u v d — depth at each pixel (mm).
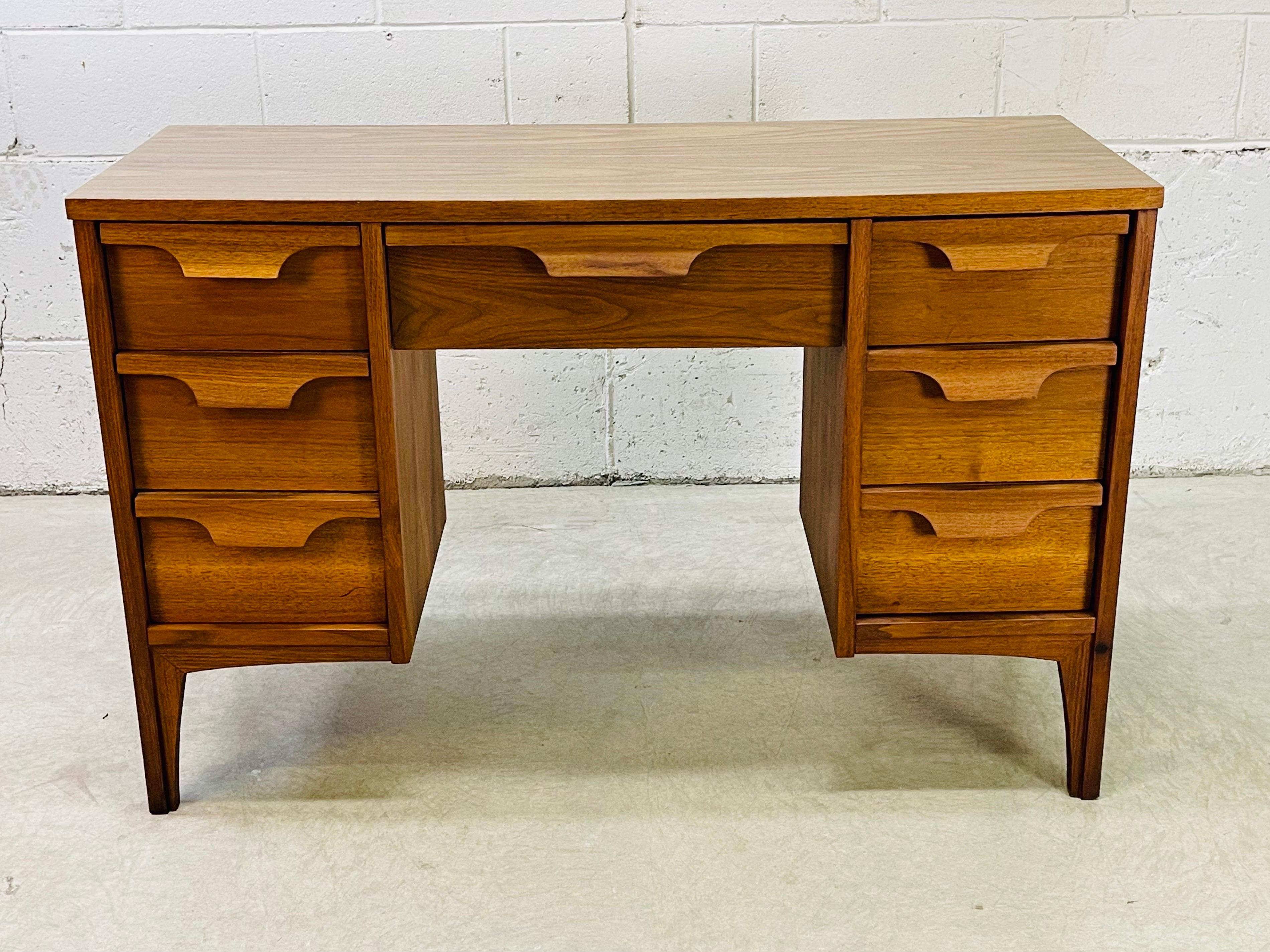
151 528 1664
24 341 2580
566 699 2006
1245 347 2625
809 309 1600
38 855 1669
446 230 1541
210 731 1939
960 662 2104
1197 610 2230
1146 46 2438
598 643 2162
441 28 2412
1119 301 1580
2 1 2369
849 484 1645
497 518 2600
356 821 1733
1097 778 1754
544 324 1604
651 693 2018
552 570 2398
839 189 1561
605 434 2674
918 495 1646
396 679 2068
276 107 2459
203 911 1572
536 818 1733
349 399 1615
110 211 1520
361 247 1545
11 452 2658
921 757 1855
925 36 2430
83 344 2592
